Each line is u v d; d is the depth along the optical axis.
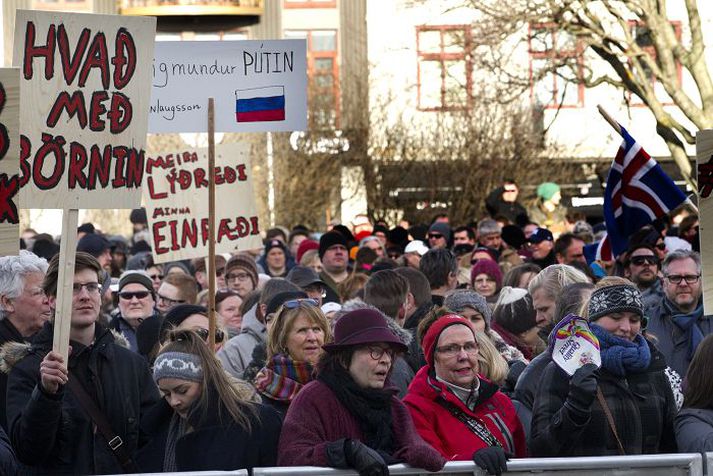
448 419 9.73
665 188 15.33
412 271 13.70
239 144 16.75
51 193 9.70
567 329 9.35
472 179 49.22
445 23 57.66
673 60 36.38
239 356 13.71
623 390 9.74
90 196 9.79
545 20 42.09
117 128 9.89
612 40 36.81
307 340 10.70
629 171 15.36
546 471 8.38
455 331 9.80
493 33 38.38
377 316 9.01
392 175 51.16
